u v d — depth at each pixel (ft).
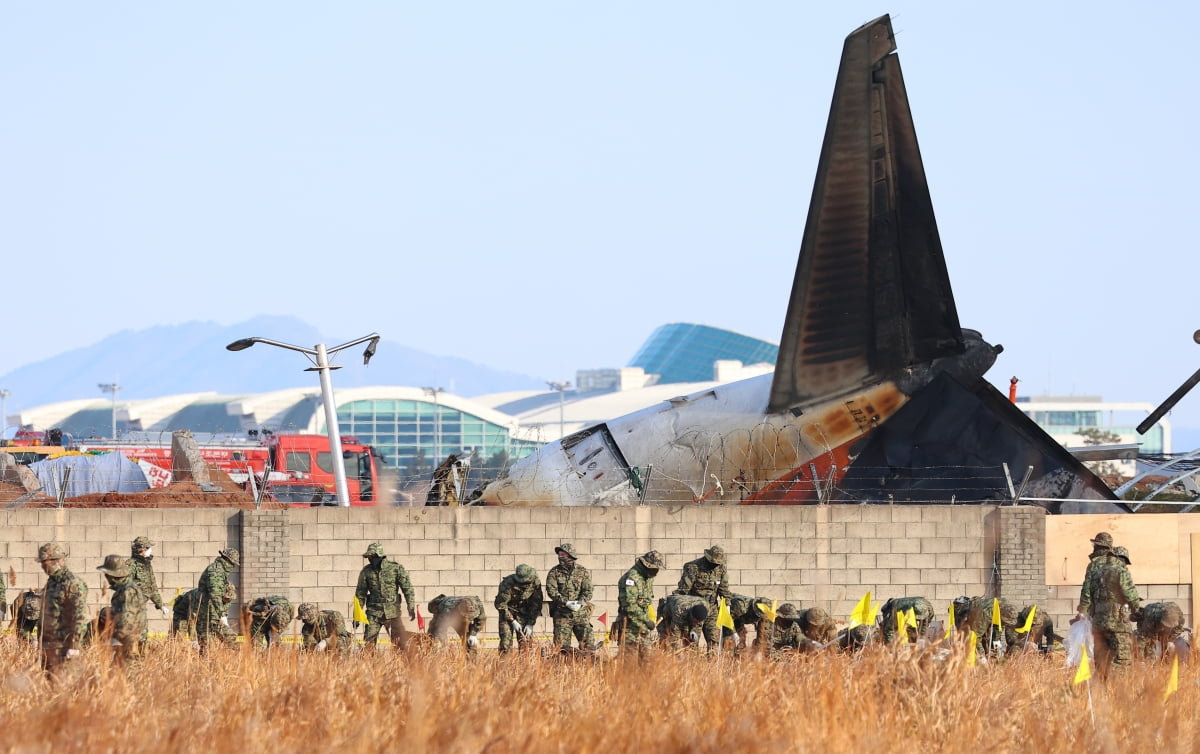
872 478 361.10
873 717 138.51
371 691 148.66
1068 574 329.31
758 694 156.35
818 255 345.72
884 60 324.19
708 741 125.18
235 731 125.80
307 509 321.11
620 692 156.66
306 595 319.47
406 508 322.75
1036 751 138.62
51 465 464.65
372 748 122.01
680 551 326.44
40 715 128.06
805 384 362.74
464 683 160.04
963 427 358.84
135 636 184.85
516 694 150.41
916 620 226.17
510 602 249.55
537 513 325.01
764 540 327.26
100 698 143.02
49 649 186.60
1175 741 142.41
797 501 363.97
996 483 355.15
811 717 139.54
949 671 154.51
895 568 328.29
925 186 338.34
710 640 242.78
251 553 315.78
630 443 377.30
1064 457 355.77
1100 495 354.54
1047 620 276.62
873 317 353.92
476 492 387.34
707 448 370.32
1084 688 176.76
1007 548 326.03
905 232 344.08
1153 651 238.48
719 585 252.42
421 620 300.61
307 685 149.38
